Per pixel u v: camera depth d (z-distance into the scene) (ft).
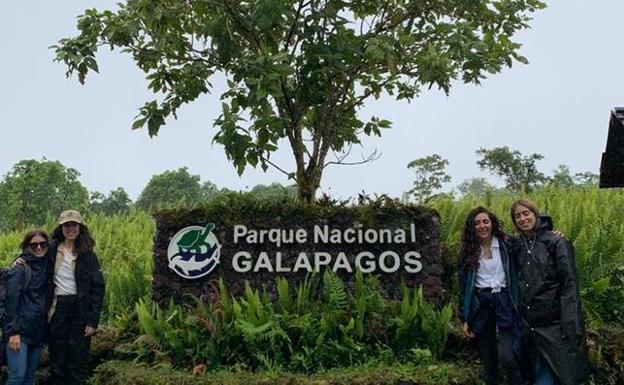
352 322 16.63
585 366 12.77
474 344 17.08
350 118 23.49
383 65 21.34
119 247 30.96
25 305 15.55
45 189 111.65
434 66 19.04
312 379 15.25
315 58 20.17
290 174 21.90
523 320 13.66
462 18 21.90
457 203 29.27
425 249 19.47
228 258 19.99
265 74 18.07
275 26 20.45
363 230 19.56
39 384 17.80
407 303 17.13
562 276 13.11
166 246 20.36
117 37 20.17
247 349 16.98
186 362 17.19
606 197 29.66
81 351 15.97
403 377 15.08
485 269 14.49
